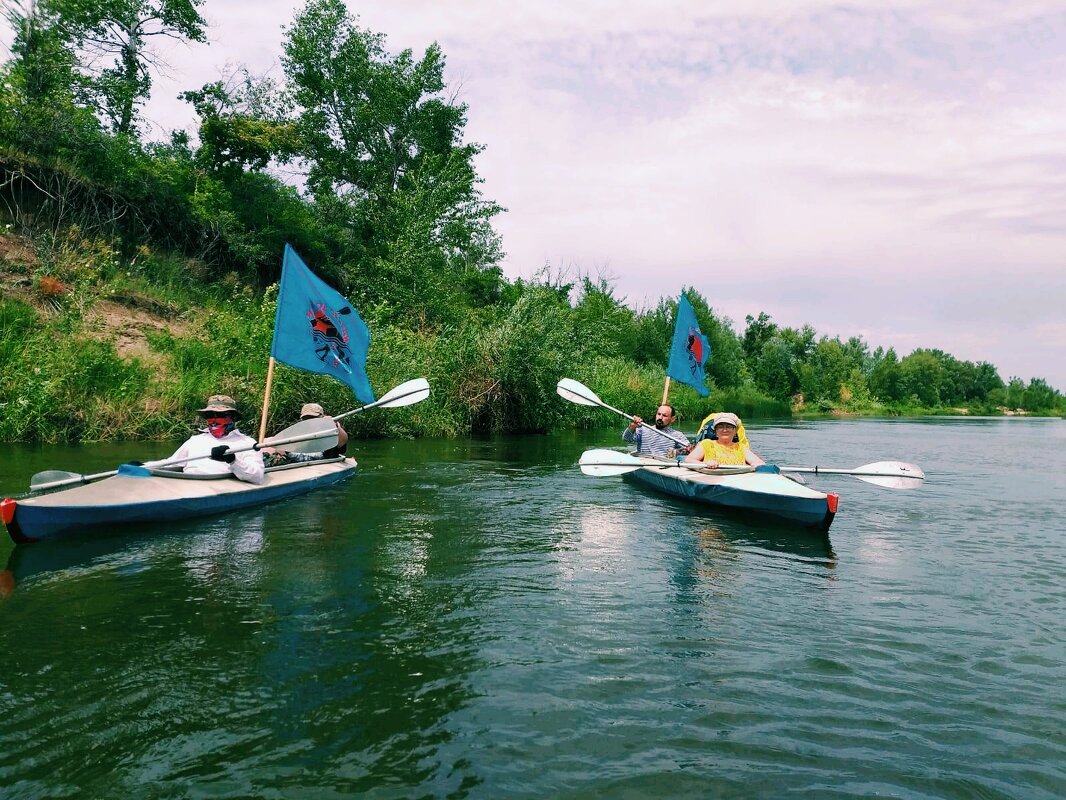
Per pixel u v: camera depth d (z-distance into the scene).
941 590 4.44
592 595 4.18
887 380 77.06
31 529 4.95
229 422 6.73
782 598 4.21
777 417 41.62
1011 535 6.18
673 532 6.02
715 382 41.94
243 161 24.75
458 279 29.09
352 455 11.23
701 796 2.22
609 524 6.27
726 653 3.34
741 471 7.49
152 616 3.67
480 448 13.05
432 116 32.38
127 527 5.53
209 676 2.98
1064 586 4.57
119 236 19.12
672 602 4.09
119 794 2.17
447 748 2.47
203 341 14.68
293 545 5.19
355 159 31.62
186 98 24.45
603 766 2.38
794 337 65.69
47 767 2.30
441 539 5.52
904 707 2.84
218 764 2.34
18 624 3.53
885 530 6.33
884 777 2.35
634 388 23.39
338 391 13.64
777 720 2.71
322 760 2.38
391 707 2.75
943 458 14.05
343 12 30.88
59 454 9.04
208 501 6.03
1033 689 3.02
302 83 30.97
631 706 2.80
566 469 10.12
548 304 18.62
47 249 15.93
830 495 6.07
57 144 18.50
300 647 3.31
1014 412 95.69
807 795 2.24
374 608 3.87
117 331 14.41
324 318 8.13
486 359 17.12
